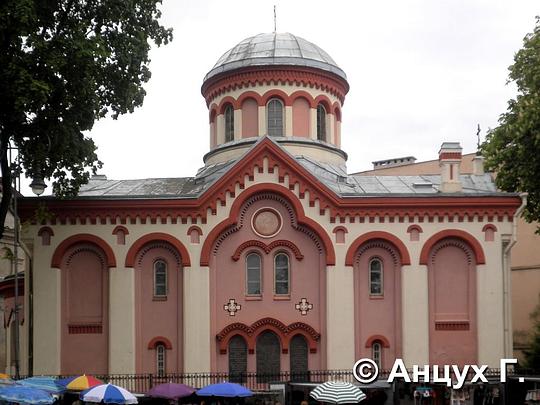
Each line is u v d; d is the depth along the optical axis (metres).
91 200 40.25
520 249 59.72
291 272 40.97
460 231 40.66
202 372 39.59
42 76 33.50
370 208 40.75
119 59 36.78
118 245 40.31
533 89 43.97
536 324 49.97
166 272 40.78
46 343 39.75
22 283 48.50
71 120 35.94
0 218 35.81
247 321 40.53
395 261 40.97
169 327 40.41
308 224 40.56
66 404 37.44
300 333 40.50
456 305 40.72
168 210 40.47
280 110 48.12
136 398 32.78
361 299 40.84
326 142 49.03
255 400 38.38
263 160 40.84
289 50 48.88
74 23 35.41
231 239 40.97
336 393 32.62
